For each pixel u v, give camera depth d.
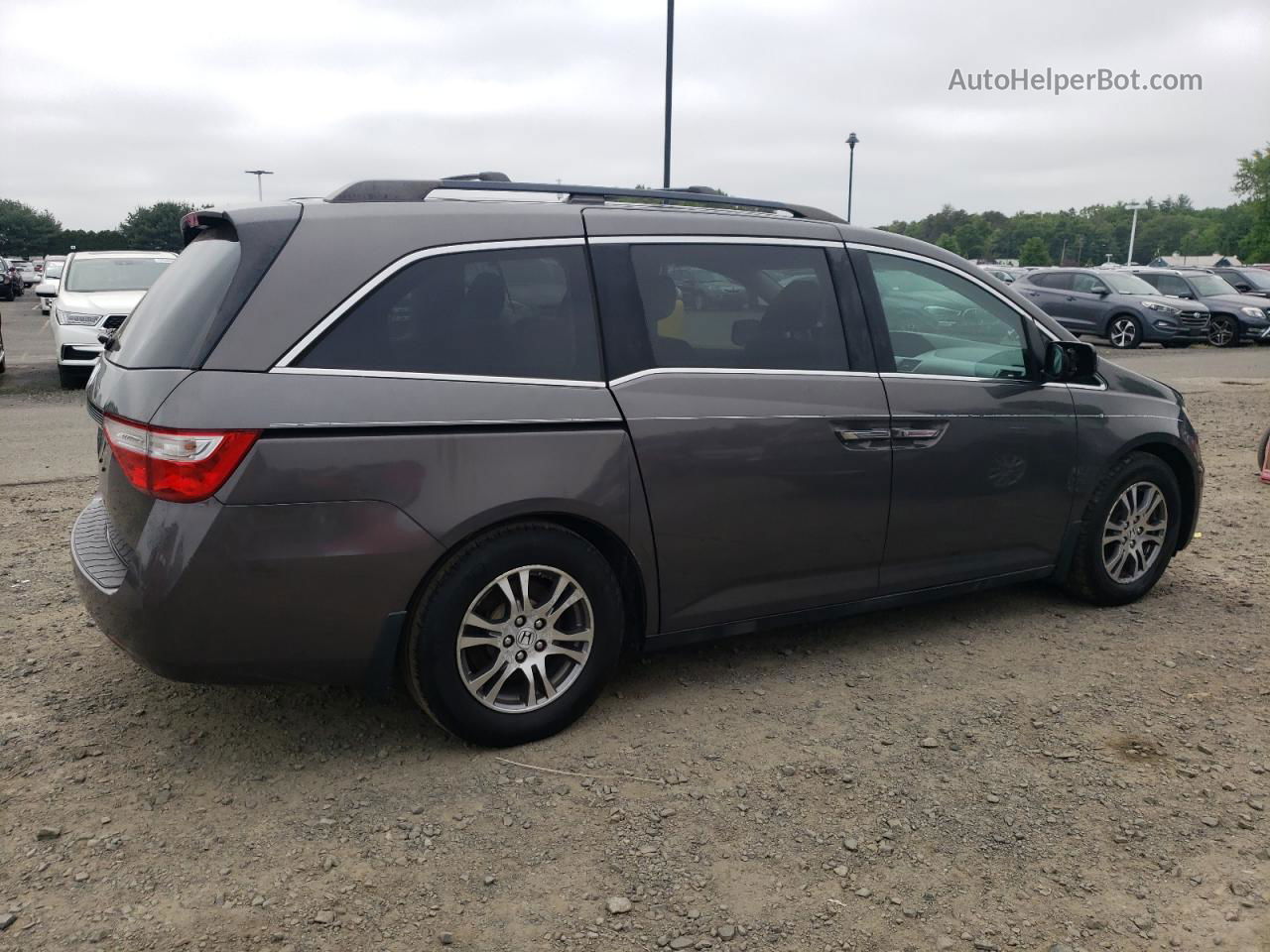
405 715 3.57
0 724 3.44
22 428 9.27
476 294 3.17
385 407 2.95
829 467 3.73
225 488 2.79
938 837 2.87
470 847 2.79
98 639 4.18
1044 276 22.02
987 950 2.41
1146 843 2.85
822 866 2.73
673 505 3.43
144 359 2.99
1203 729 3.54
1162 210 178.12
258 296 2.90
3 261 40.59
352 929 2.46
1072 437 4.40
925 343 4.06
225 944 2.39
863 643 4.31
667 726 3.51
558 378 3.25
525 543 3.19
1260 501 7.07
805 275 3.80
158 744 3.33
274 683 3.01
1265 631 4.49
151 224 101.50
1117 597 4.74
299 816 2.93
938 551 4.12
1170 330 20.17
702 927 2.48
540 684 3.38
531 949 2.39
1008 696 3.79
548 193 3.56
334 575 2.92
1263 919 2.53
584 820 2.93
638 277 3.46
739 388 3.56
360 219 3.09
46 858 2.70
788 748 3.37
